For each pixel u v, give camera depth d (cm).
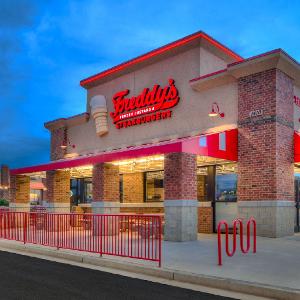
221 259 1095
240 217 1752
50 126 2922
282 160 1697
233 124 1822
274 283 789
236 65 1773
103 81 2562
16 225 1720
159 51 2169
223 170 1942
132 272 1008
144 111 2247
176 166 1608
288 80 1783
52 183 2297
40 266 1098
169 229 1608
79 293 771
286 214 1705
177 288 822
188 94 2041
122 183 2489
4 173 6247
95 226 1390
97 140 2567
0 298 730
